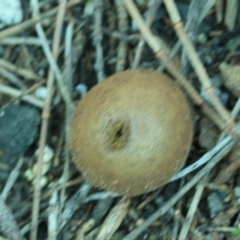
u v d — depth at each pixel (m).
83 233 0.25
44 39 0.26
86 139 0.23
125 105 0.22
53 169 0.26
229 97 0.25
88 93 0.23
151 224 0.25
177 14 0.25
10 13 0.27
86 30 0.27
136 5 0.26
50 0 0.27
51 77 0.26
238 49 0.26
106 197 0.25
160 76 0.23
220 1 0.26
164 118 0.22
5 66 0.26
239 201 0.25
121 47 0.26
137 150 0.22
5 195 0.25
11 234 0.24
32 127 0.26
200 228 0.25
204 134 0.25
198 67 0.24
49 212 0.25
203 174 0.24
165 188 0.25
